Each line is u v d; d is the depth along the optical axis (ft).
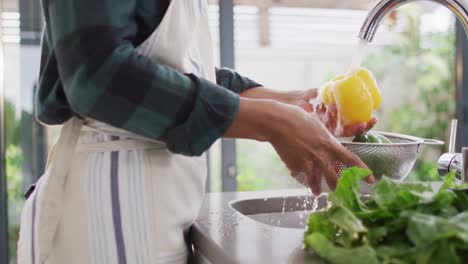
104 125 2.24
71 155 2.29
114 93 1.94
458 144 7.56
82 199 2.24
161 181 2.28
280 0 9.34
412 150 2.59
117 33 1.94
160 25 2.15
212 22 7.48
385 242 1.68
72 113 2.28
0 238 6.70
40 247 2.28
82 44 1.91
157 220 2.26
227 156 7.50
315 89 3.05
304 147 2.13
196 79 2.06
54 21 1.99
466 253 1.47
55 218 2.27
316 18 9.59
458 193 1.79
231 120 2.05
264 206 3.47
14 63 6.73
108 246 2.22
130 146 2.25
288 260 1.83
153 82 1.95
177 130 2.01
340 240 1.69
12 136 6.72
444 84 10.27
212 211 2.94
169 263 2.30
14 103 6.72
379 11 2.64
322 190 2.45
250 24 9.43
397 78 10.46
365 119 2.59
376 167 2.53
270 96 3.16
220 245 2.12
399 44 10.37
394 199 1.73
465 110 7.60
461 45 7.59
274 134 2.11
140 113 1.97
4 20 6.66
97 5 1.91
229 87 3.18
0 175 6.64
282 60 10.11
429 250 1.46
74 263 2.27
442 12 10.12
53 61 2.16
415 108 10.44
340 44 10.00
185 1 2.31
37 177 6.86
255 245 2.11
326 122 2.62
